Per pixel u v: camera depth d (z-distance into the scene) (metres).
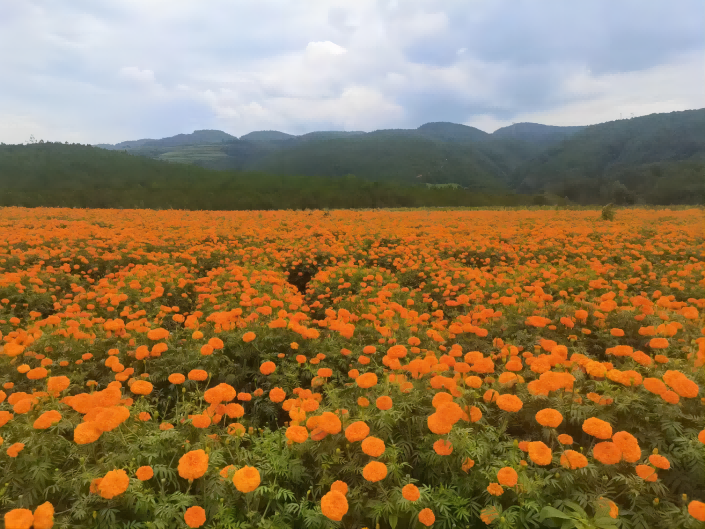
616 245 12.69
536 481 2.57
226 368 4.75
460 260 12.55
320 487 2.76
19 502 2.49
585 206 45.50
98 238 14.34
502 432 3.05
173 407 4.43
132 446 2.85
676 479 2.64
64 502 2.63
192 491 2.78
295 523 2.66
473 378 3.39
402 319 6.07
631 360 4.05
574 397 3.28
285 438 3.20
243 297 6.25
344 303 7.46
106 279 8.56
